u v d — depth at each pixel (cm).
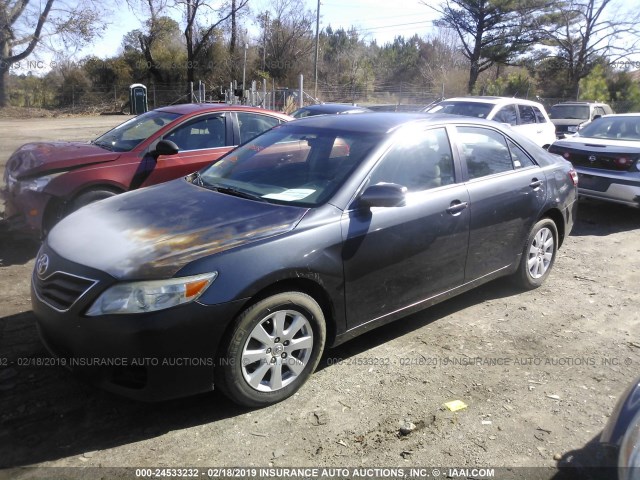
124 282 291
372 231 367
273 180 407
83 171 582
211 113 679
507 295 526
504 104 1138
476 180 452
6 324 425
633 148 807
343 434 309
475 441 307
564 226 554
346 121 451
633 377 381
